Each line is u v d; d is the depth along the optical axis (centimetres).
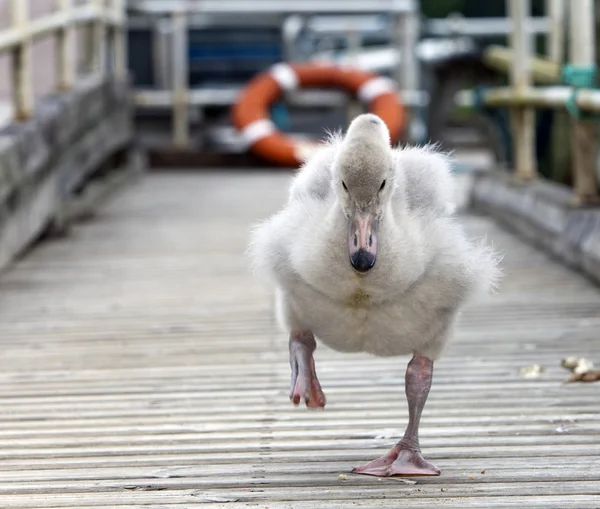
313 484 553
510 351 830
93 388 751
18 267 1227
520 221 1364
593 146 1184
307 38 2633
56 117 1388
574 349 833
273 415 678
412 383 568
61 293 1088
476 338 873
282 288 573
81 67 1881
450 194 589
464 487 544
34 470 580
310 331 591
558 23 1580
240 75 2500
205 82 2492
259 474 570
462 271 550
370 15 2497
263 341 884
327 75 2341
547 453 593
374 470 564
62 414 688
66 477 568
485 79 2198
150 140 2498
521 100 1425
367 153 525
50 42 1730
